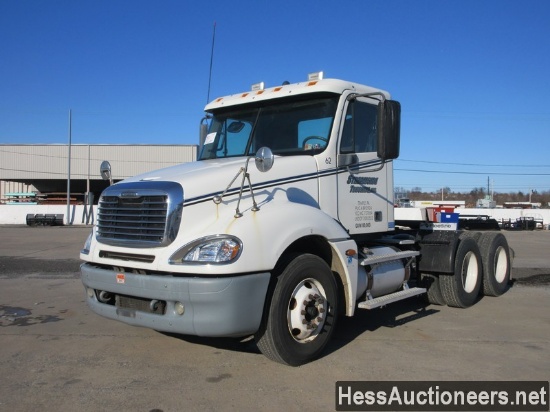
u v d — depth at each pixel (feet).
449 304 24.61
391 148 17.33
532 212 135.44
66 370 15.56
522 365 16.11
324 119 18.67
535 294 29.09
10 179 194.59
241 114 20.52
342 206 18.90
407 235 23.79
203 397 13.46
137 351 17.47
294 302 15.58
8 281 33.37
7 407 12.78
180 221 14.55
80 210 149.89
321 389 14.05
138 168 186.39
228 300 13.56
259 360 16.46
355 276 17.47
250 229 14.35
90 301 16.42
